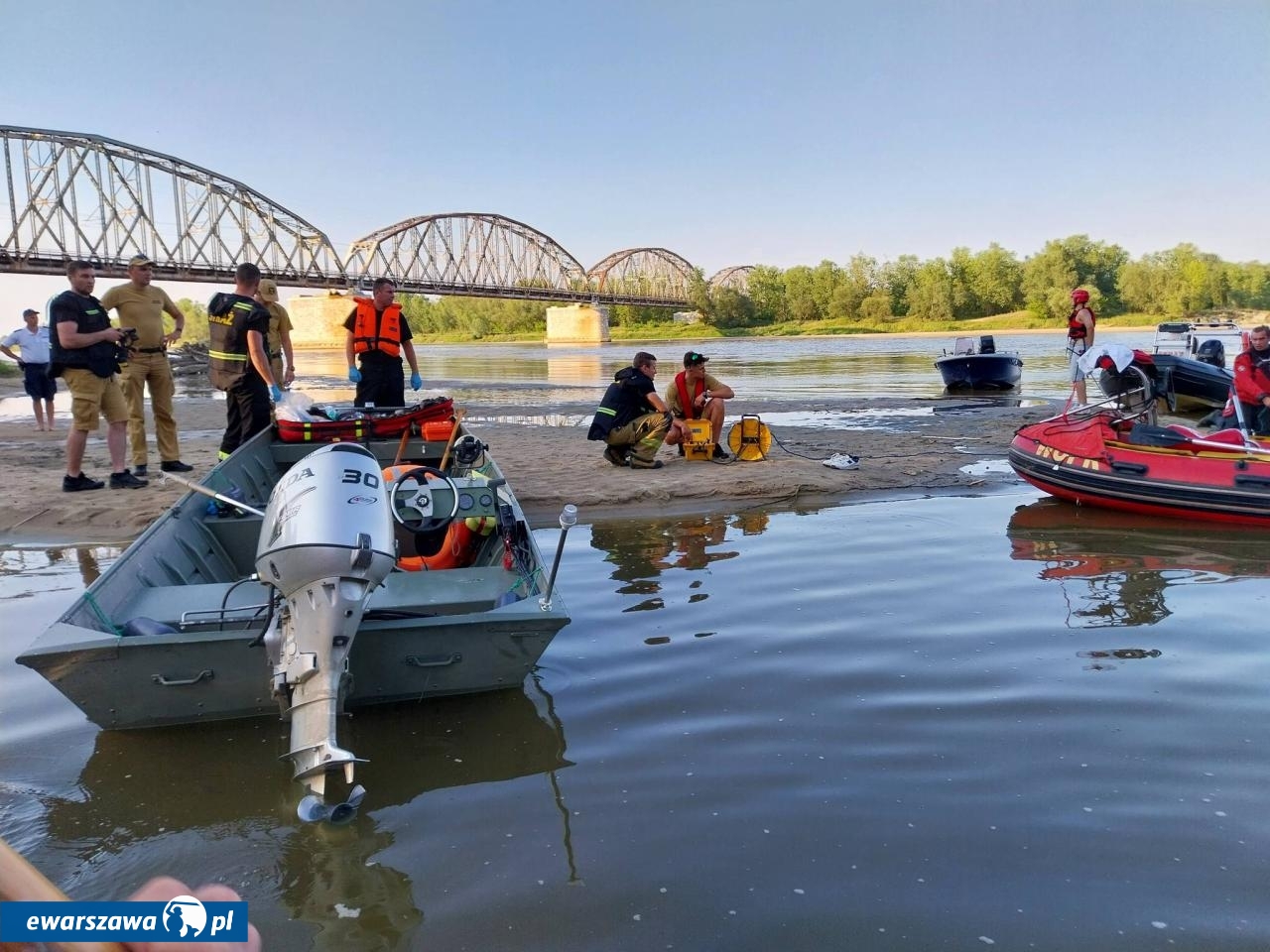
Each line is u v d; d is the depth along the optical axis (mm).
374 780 3250
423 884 2645
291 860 2771
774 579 5719
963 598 5258
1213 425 13141
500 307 148750
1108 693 3885
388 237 103000
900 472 9398
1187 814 2943
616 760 3377
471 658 3705
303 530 3176
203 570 4980
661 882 2639
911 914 2479
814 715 3729
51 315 7875
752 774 3244
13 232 69062
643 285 144750
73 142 75062
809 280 133375
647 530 7219
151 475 8961
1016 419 14188
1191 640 4512
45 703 3914
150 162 81688
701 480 8773
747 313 134125
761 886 2611
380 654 3613
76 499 7785
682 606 5195
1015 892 2566
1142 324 98562
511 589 4234
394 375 9227
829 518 7547
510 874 2684
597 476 9133
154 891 1139
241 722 3701
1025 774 3221
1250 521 6953
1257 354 9109
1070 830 2867
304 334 98188
